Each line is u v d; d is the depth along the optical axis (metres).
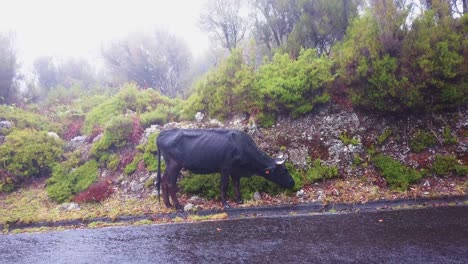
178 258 4.90
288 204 7.33
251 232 5.83
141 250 5.33
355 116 8.86
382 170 7.89
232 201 7.78
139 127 10.22
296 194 7.70
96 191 8.64
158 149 7.71
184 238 5.75
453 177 7.53
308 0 10.57
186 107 10.38
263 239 5.43
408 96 8.02
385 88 8.19
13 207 8.50
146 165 9.08
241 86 9.30
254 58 10.03
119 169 9.46
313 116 9.08
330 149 8.45
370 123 8.75
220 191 7.90
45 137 10.63
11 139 10.27
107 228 6.78
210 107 9.91
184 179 8.35
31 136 10.42
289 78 9.18
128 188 8.67
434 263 4.20
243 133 7.65
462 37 8.34
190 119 10.20
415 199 6.95
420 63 7.94
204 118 10.02
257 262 4.57
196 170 7.70
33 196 9.05
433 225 5.47
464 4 10.15
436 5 8.77
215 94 9.80
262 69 9.88
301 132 8.86
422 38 8.14
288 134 8.87
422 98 8.09
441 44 7.97
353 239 5.16
